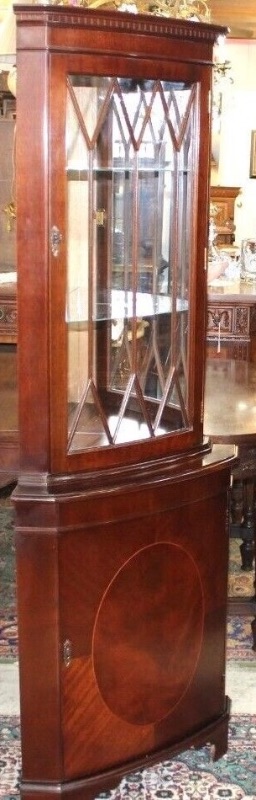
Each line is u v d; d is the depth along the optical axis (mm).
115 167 1850
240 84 11156
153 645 2115
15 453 2379
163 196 1937
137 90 1837
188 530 2119
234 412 2678
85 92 1773
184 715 2227
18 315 1835
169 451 2082
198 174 1972
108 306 1905
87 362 1898
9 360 3320
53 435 1886
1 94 5223
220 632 2283
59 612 1950
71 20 1704
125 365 1956
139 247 1925
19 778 2189
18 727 2451
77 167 1800
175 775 2275
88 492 1896
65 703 2010
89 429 1938
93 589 1984
